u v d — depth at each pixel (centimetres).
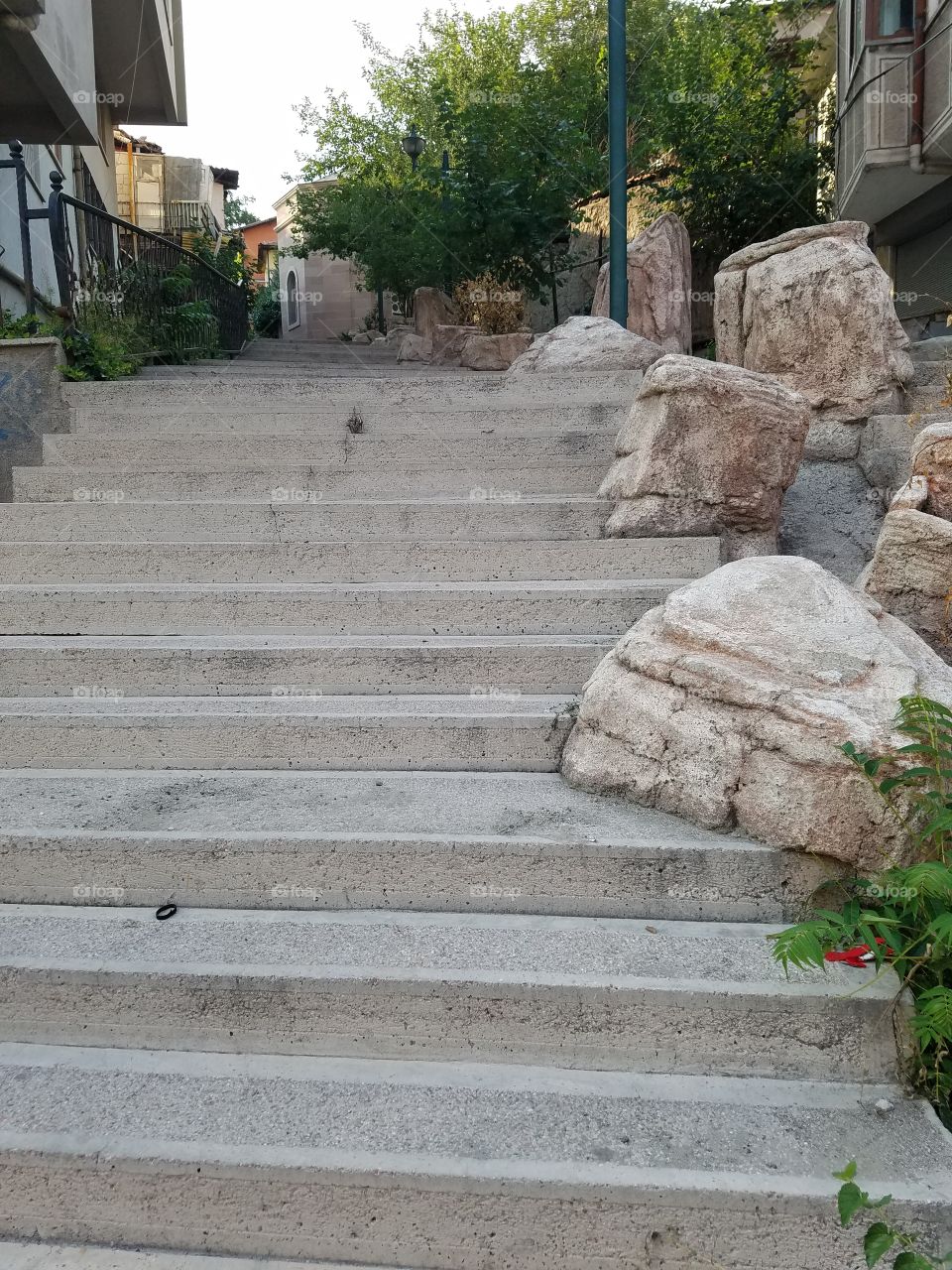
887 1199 188
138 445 562
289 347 1340
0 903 289
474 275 1231
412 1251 204
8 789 324
